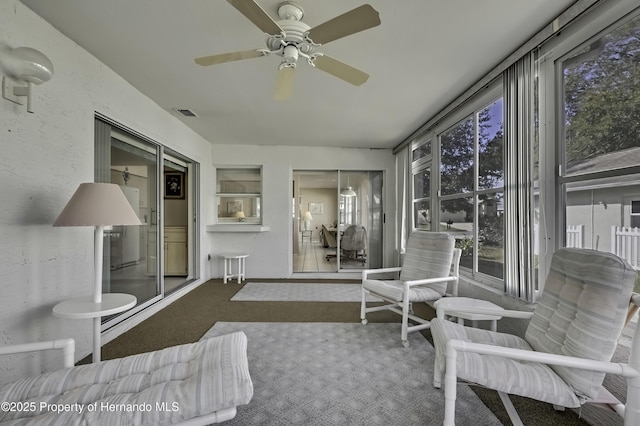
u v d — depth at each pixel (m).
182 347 1.43
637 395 1.05
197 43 2.11
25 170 1.73
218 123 3.93
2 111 1.60
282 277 5.07
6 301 1.63
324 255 7.36
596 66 1.69
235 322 2.93
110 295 1.89
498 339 1.55
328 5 1.70
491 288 2.57
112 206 1.75
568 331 1.27
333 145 5.10
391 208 5.26
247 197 5.21
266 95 3.01
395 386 1.83
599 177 1.66
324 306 3.48
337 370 2.01
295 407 1.61
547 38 1.90
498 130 2.65
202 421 1.04
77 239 2.12
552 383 1.19
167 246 4.90
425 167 4.11
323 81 2.68
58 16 1.82
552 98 1.98
